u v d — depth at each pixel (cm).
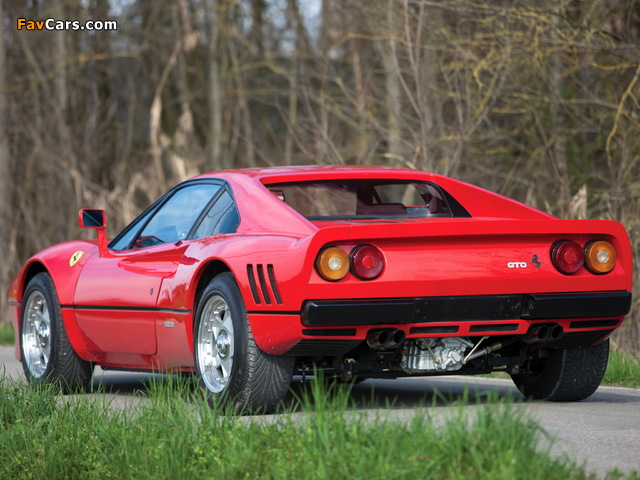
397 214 1332
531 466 750
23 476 995
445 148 2856
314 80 4991
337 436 844
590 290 1185
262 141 5709
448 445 792
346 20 4219
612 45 2628
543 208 3055
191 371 1334
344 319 1095
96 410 1125
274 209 1218
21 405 1194
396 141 3256
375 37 3008
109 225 3903
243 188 1293
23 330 1669
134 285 1399
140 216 1519
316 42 5234
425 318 1126
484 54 3031
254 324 1145
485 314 1148
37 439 1054
